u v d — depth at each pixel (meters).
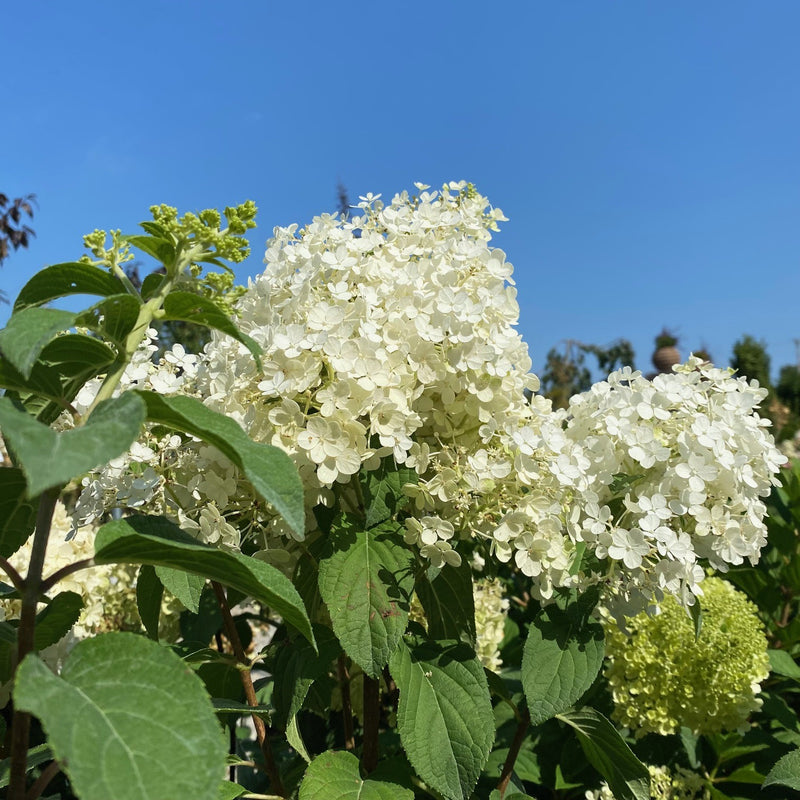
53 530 2.90
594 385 2.19
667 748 3.00
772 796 2.75
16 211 6.31
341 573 1.65
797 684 3.28
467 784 1.57
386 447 1.66
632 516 1.96
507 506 1.82
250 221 1.42
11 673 1.55
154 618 1.97
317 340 1.62
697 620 2.02
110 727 0.83
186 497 1.71
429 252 2.02
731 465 1.88
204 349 1.98
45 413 1.33
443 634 2.05
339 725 3.23
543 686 1.74
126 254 1.45
